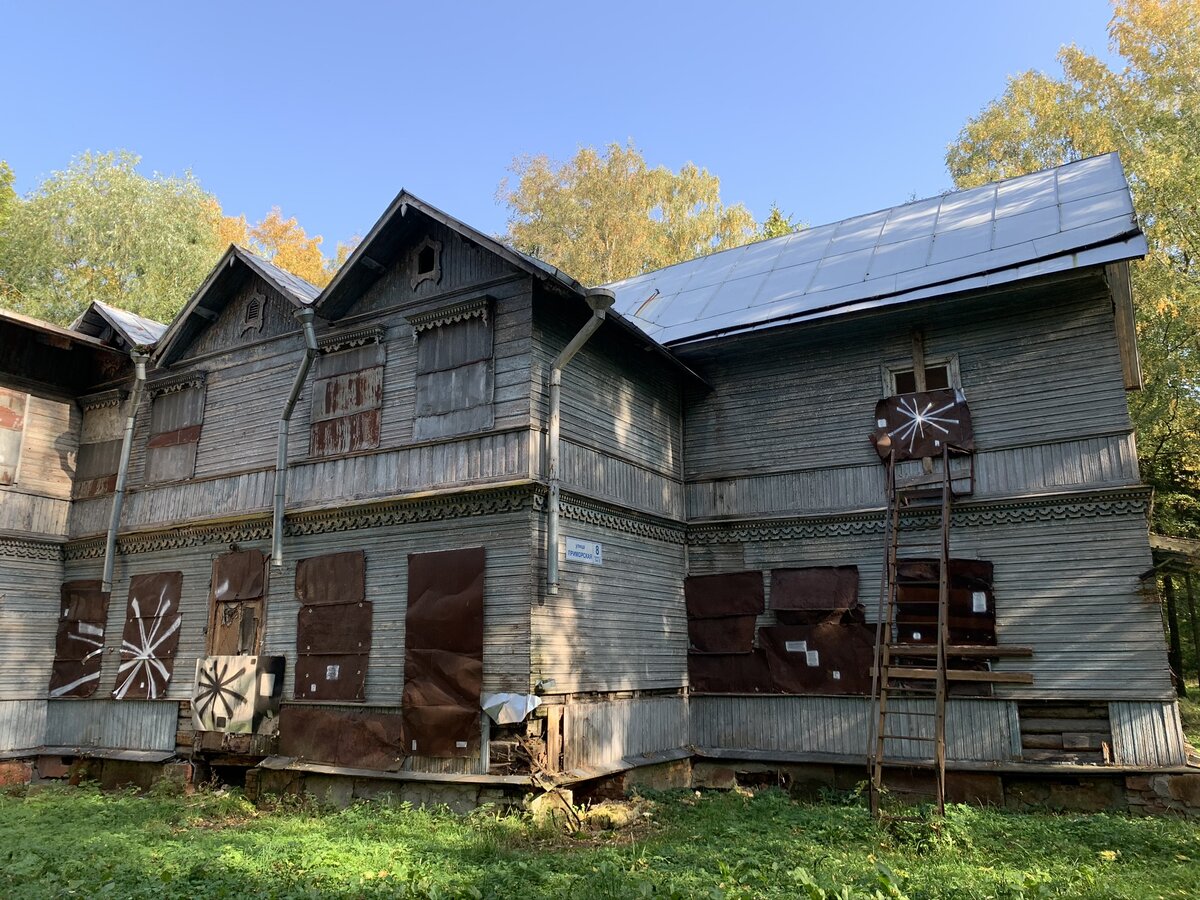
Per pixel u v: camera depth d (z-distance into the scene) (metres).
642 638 15.26
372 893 7.73
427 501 13.85
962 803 13.37
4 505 17.98
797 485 16.45
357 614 14.18
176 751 16.02
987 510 14.66
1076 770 13.06
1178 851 10.09
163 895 7.67
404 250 15.50
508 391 13.52
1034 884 8.09
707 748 16.02
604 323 14.76
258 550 15.87
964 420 15.11
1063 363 14.61
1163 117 27.83
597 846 10.83
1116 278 14.98
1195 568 16.12
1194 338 26.11
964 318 15.62
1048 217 16.25
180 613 16.72
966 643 14.32
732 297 18.64
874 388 16.17
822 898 7.12
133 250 32.12
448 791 12.46
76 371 19.91
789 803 13.73
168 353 18.19
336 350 15.88
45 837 11.18
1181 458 28.11
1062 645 13.73
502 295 14.03
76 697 17.77
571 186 38.41
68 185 32.03
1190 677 36.19
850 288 16.64
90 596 18.22
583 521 14.09
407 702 13.12
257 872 8.62
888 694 14.80
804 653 15.59
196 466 17.45
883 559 15.39
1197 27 29.05
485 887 8.10
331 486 15.02
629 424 15.87
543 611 12.73
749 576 16.42
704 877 8.41
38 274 31.27
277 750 14.55
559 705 12.73
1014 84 32.91
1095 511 13.89
